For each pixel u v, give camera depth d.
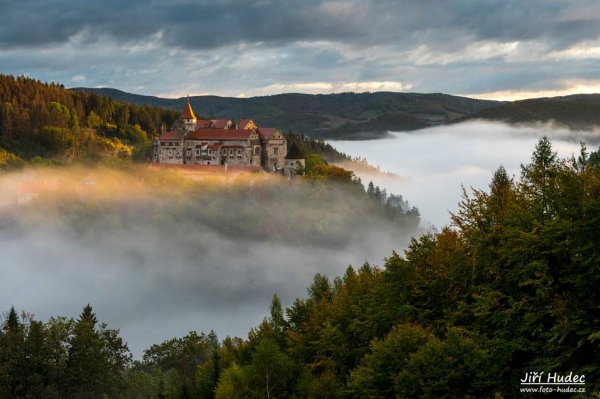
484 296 43.03
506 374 39.78
